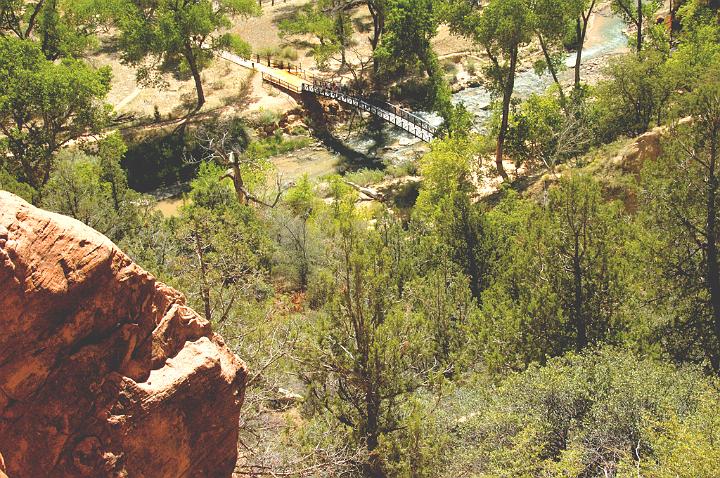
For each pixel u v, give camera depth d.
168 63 63.75
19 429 7.60
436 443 14.47
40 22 52.94
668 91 39.62
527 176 44.47
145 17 58.53
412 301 20.39
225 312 17.67
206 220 19.19
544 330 18.48
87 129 52.34
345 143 57.75
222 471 9.58
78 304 7.83
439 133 50.16
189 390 8.71
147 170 53.28
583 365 15.28
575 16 47.69
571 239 18.72
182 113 58.06
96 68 62.44
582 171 32.59
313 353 15.35
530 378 14.96
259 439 14.47
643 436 12.83
